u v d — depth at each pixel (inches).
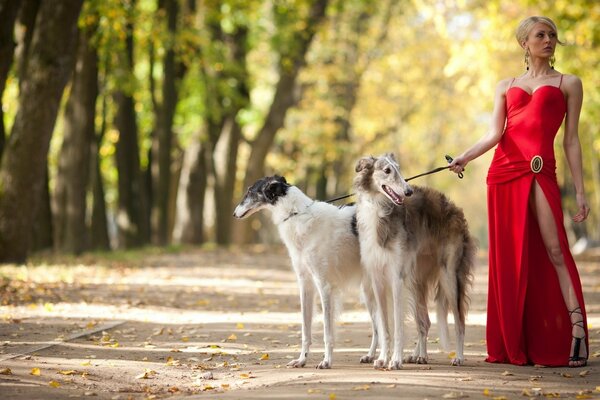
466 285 330.6
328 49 1504.7
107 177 1523.1
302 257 322.0
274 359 336.5
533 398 249.6
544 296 323.0
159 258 933.8
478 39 1082.1
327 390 261.0
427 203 327.6
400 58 1596.9
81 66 863.1
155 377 294.4
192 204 1266.0
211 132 1253.7
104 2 802.8
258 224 1772.9
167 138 1088.2
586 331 315.6
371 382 273.9
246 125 1521.9
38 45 665.0
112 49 876.0
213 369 312.7
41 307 474.9
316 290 328.8
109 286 606.5
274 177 327.6
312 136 1555.1
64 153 898.7
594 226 2027.6
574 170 328.5
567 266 319.3
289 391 260.8
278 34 1227.9
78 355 331.3
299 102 1560.0
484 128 1892.2
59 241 912.3
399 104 1734.7
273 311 499.5
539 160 320.5
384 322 314.7
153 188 1203.9
